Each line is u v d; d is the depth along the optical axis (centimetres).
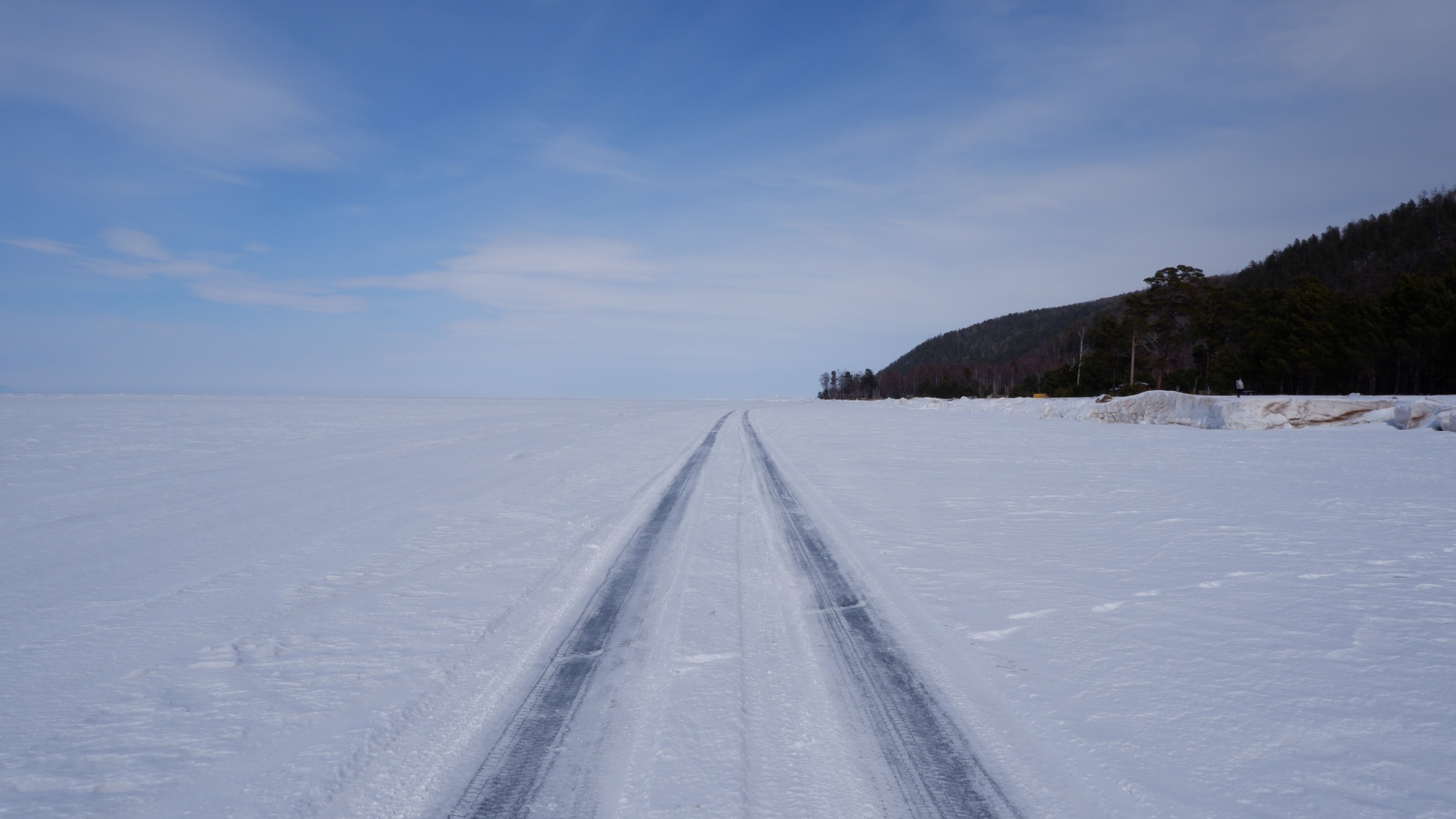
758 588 445
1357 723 257
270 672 314
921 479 988
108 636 359
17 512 707
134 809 211
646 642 353
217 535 604
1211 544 565
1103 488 889
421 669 318
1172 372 5653
